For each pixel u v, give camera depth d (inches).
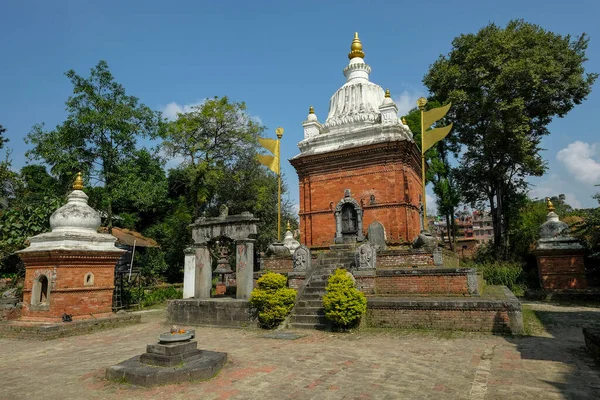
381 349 417.1
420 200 1064.2
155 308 962.1
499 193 1370.6
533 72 1091.9
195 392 287.6
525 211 1402.6
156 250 1453.0
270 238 1441.9
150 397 279.6
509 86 1148.5
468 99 1217.4
